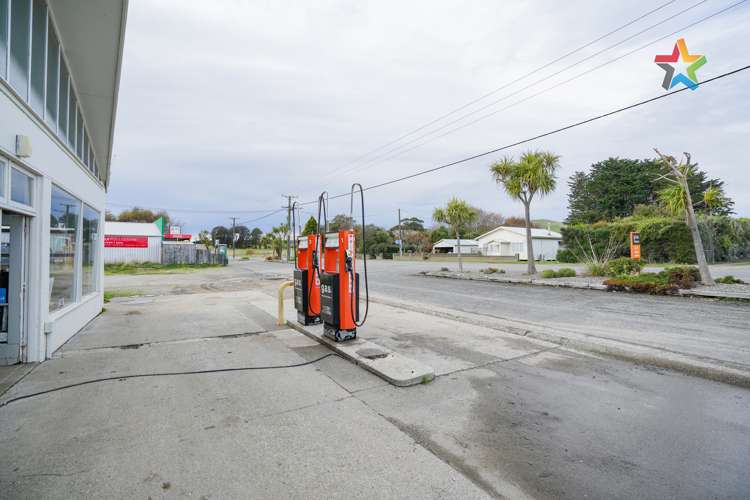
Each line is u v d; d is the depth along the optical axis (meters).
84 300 7.50
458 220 19.42
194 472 2.55
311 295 6.94
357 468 2.61
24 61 4.75
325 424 3.28
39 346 5.11
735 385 4.18
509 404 3.70
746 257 24.34
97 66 6.73
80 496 2.29
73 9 5.69
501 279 15.28
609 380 4.36
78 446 2.89
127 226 36.62
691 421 3.32
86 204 7.74
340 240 5.74
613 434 3.10
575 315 7.99
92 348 5.82
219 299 11.67
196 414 3.46
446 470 2.60
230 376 4.52
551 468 2.62
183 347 5.87
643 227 24.44
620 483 2.45
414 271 23.12
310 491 2.35
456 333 6.69
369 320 7.89
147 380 4.38
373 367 4.60
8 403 3.71
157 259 35.22
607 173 43.34
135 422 3.30
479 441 2.99
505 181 16.28
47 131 5.29
